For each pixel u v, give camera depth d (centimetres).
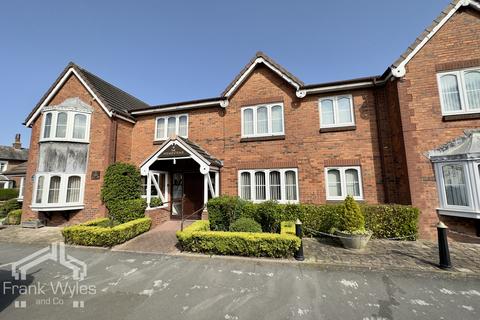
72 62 1230
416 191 752
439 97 769
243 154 1049
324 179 934
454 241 704
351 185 912
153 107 1197
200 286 467
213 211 873
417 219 722
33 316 371
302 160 969
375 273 514
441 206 721
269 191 995
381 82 895
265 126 1041
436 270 500
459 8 784
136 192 1141
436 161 738
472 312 365
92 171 1129
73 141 1116
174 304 403
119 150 1180
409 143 777
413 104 788
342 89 948
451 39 780
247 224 718
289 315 365
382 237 738
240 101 1085
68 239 781
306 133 977
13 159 3291
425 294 421
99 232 735
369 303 396
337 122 952
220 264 581
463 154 682
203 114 1148
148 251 689
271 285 466
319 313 369
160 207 1062
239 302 405
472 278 479
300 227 605
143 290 455
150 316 368
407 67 808
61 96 1243
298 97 996
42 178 1077
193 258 628
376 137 900
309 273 520
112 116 1142
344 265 539
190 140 1144
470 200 663
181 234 664
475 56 751
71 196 1102
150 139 1230
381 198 864
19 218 1239
